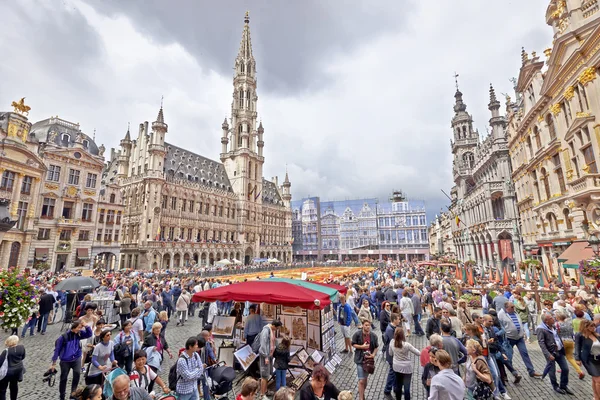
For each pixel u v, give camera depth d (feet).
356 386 32.42
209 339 29.40
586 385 30.68
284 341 29.78
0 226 53.47
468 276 85.71
